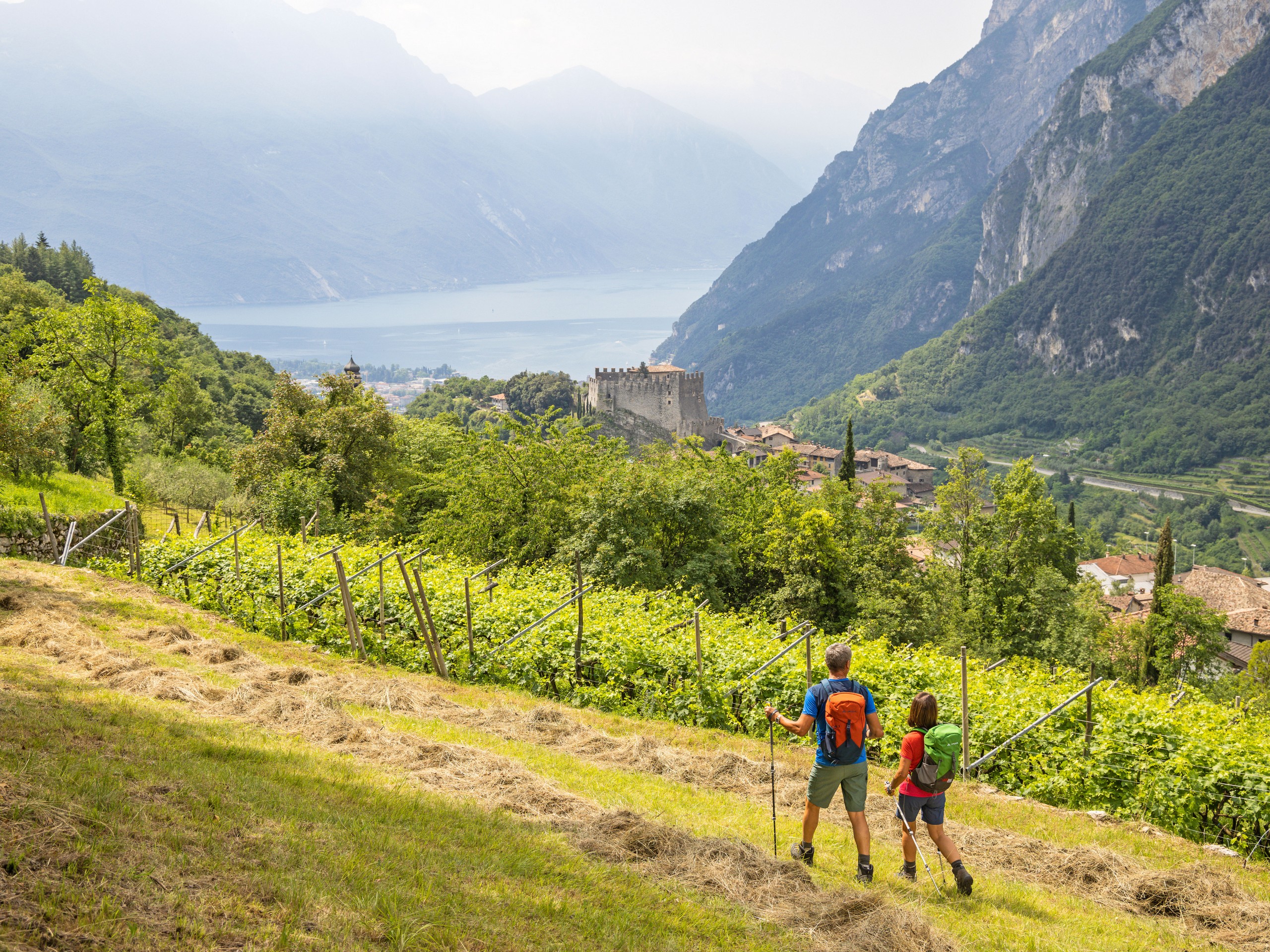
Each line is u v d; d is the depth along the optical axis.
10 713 9.17
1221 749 13.30
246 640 18.59
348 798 8.88
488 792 9.92
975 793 14.06
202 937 5.29
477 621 19.34
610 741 13.45
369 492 43.84
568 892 7.35
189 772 8.41
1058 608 46.31
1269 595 101.75
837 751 8.76
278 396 45.47
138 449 65.94
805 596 41.00
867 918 7.46
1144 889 9.33
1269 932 8.45
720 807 11.04
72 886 5.45
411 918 6.11
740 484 50.56
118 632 16.08
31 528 24.81
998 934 7.81
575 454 42.69
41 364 50.75
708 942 6.86
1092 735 14.73
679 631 18.62
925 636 43.75
